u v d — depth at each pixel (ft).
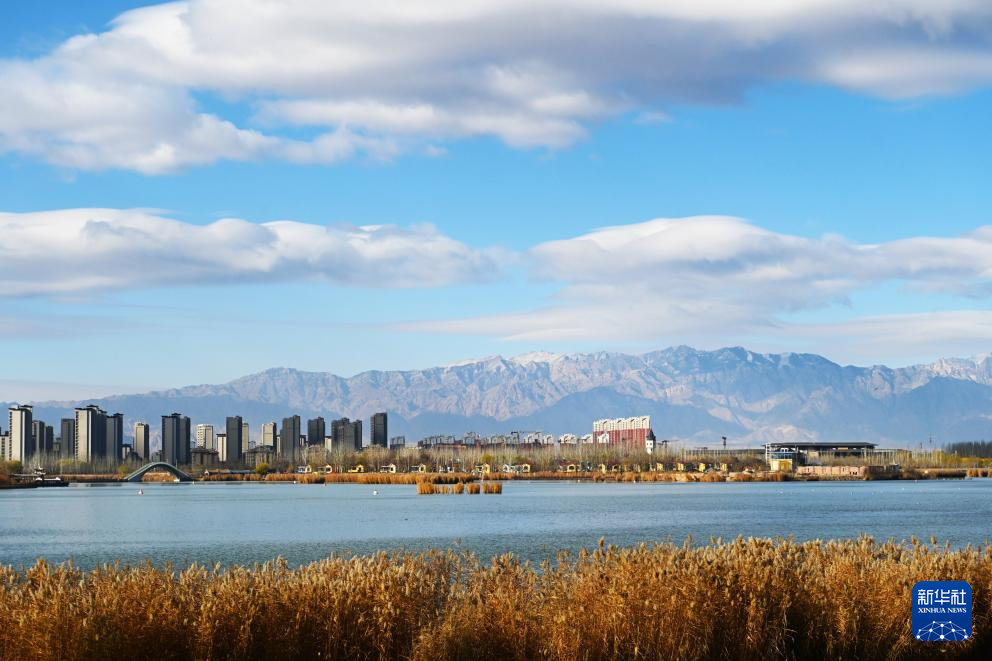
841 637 113.09
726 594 109.40
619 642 106.42
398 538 332.19
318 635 103.19
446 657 102.94
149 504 623.36
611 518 431.43
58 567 109.91
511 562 118.11
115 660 96.27
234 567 111.14
